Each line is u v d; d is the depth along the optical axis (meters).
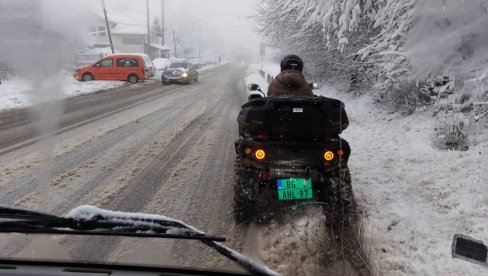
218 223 4.40
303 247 3.78
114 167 6.69
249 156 4.19
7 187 5.57
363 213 4.71
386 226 4.37
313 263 3.49
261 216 4.38
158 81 28.61
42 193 5.34
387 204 5.05
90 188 5.59
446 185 5.67
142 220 2.18
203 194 5.39
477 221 4.45
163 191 5.50
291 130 4.18
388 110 11.66
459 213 4.70
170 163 7.00
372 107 12.78
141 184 5.80
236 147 4.70
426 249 3.84
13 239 3.28
